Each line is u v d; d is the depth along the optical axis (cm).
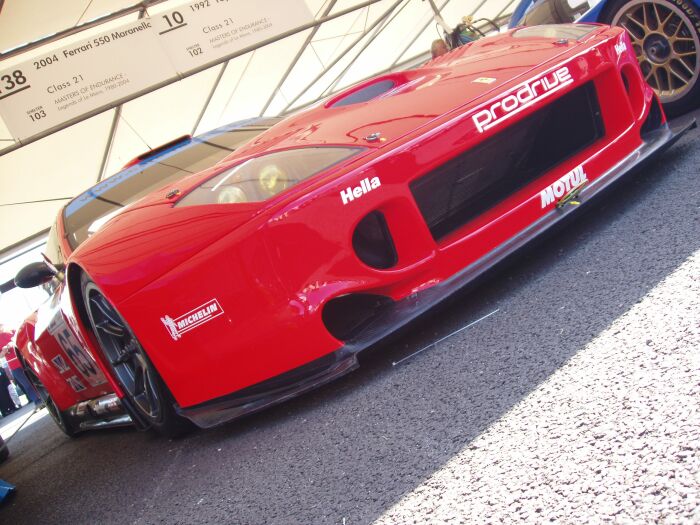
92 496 253
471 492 138
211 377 227
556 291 218
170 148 351
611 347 169
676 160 299
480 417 165
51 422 588
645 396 142
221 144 336
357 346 211
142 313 229
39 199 1237
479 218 233
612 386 152
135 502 222
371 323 218
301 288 207
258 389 222
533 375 173
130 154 1273
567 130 260
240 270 209
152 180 313
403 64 1627
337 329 219
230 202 216
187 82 1174
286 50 1270
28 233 1342
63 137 1120
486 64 259
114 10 941
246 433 231
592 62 254
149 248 226
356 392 213
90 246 248
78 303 283
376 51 1492
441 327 231
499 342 200
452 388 186
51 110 874
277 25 989
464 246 225
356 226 213
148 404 274
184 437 270
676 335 161
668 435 127
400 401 193
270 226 205
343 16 1273
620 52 266
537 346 187
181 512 195
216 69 1188
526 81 237
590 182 252
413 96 246
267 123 362
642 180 291
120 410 333
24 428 666
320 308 208
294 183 213
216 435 248
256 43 977
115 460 291
